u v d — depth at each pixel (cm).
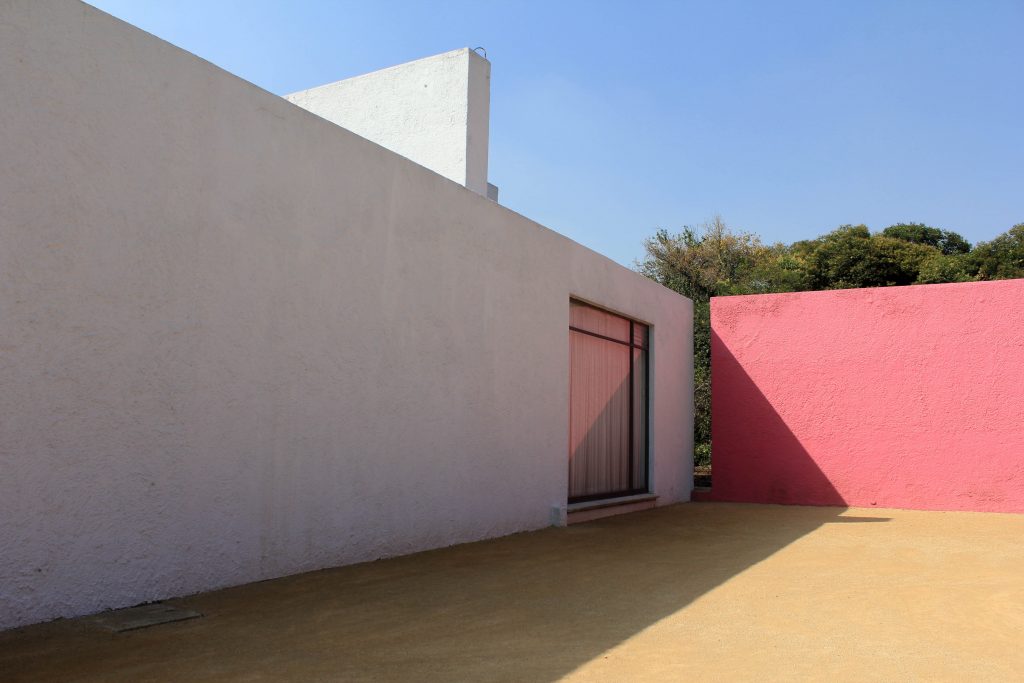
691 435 1288
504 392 787
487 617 433
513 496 799
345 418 579
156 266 443
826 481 1160
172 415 450
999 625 429
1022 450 1048
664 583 545
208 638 372
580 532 827
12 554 371
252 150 510
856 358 1157
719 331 1257
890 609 467
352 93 1091
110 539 416
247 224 503
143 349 435
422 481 661
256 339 507
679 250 2834
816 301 1191
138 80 438
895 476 1118
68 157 399
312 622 410
